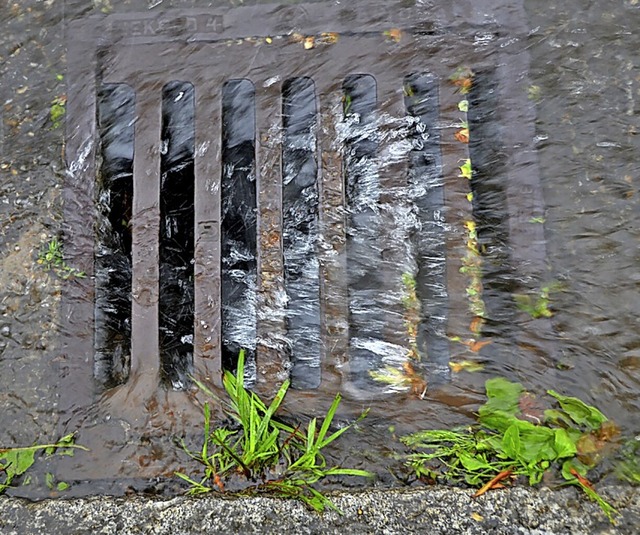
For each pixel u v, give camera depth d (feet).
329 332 2.65
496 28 2.74
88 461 2.57
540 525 2.42
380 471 2.55
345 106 2.77
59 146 2.72
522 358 2.62
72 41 2.76
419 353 2.67
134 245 2.68
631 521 2.42
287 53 2.76
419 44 2.75
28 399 2.60
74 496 2.54
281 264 2.69
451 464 2.54
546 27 2.73
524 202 2.68
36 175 2.71
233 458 2.52
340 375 2.63
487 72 2.74
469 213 2.70
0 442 2.58
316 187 2.75
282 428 2.57
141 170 2.71
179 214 2.76
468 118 2.74
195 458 2.56
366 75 2.76
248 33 2.76
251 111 2.79
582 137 2.69
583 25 2.73
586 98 2.70
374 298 2.70
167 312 2.71
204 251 2.68
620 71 2.71
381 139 2.74
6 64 2.76
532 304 2.64
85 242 2.68
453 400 2.61
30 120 2.73
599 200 2.66
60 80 2.74
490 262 2.68
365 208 2.74
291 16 2.76
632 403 2.56
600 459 2.51
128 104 2.77
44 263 2.67
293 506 2.44
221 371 2.63
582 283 2.64
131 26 2.76
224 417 2.60
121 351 2.69
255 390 2.64
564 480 2.48
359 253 2.72
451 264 2.69
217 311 2.66
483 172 2.71
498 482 2.48
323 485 2.54
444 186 2.71
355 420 2.60
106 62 2.75
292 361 2.69
